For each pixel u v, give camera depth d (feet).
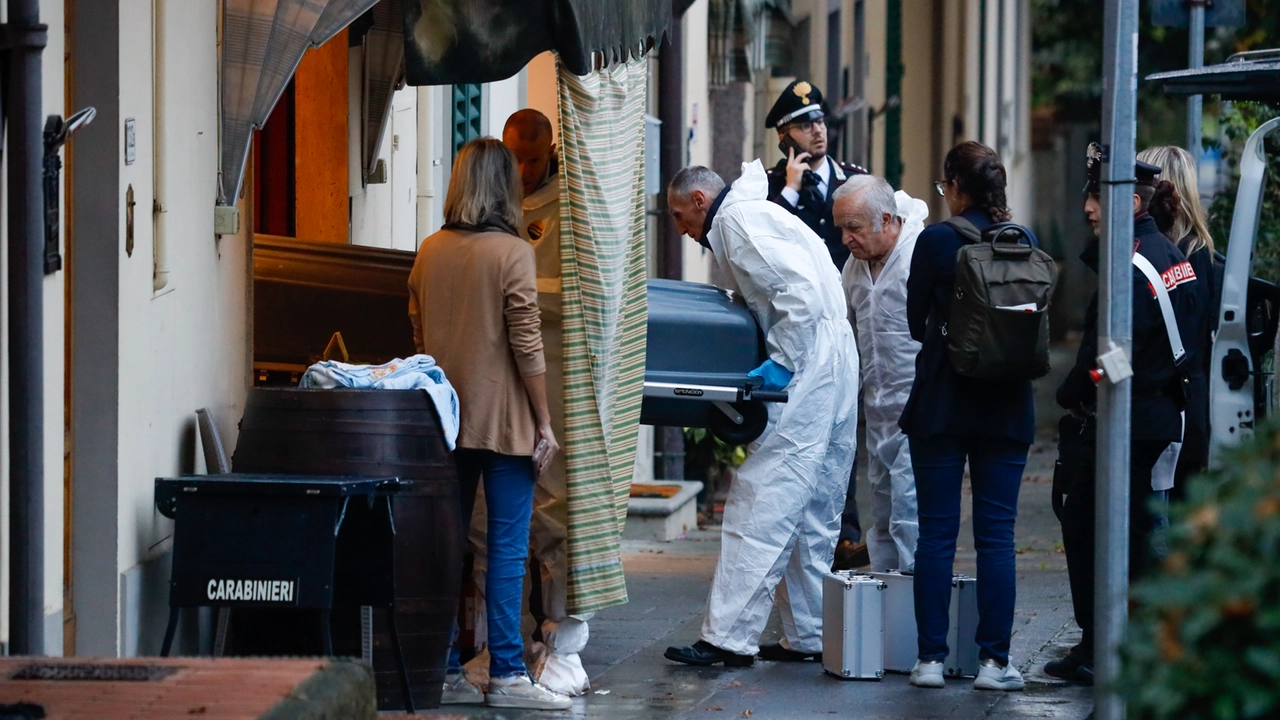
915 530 70.90
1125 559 48.75
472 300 55.36
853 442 66.64
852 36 189.98
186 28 56.44
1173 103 258.98
